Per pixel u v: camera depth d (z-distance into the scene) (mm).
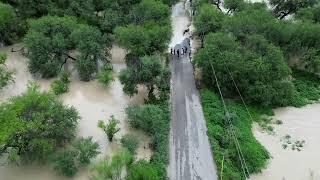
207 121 51594
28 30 68562
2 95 57906
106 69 62469
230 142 47750
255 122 53344
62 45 61844
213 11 72125
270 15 69688
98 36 63500
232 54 56312
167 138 48719
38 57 60938
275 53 57031
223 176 43094
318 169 45969
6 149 44812
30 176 43438
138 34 61594
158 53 63000
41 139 42500
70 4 73188
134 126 50250
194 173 44031
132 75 54781
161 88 56094
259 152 47031
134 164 42094
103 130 49719
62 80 59812
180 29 78500
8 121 40875
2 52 69375
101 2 75750
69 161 43000
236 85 55844
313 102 57531
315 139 50625
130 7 74938
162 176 42938
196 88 58906
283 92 55562
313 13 71438
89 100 56844
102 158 45406
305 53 63000
